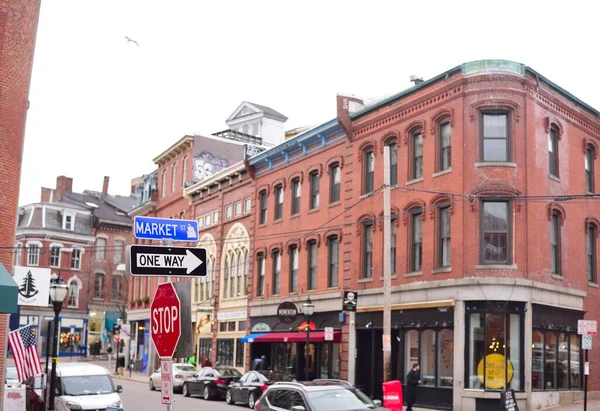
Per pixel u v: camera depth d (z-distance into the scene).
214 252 46.69
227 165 54.25
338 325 33.03
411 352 28.97
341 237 33.62
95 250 79.19
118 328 66.19
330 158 35.00
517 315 26.11
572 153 30.22
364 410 13.91
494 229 26.64
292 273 37.75
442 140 28.55
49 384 20.89
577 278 29.70
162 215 56.88
